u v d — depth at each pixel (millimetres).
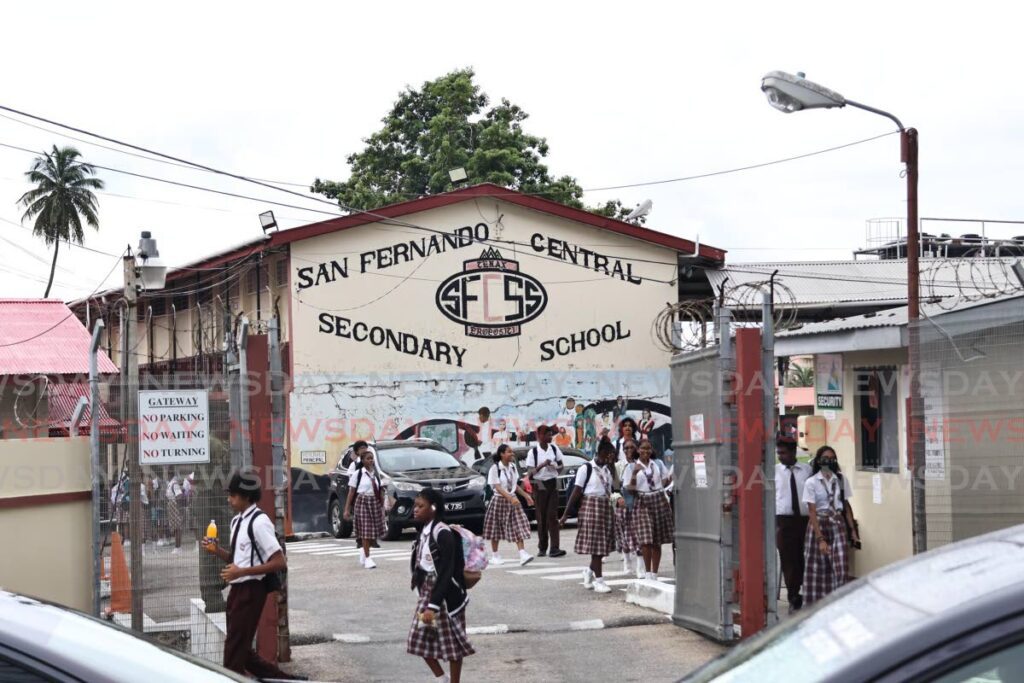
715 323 12016
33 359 24750
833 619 3156
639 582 13023
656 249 30172
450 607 8812
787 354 13633
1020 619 2598
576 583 14930
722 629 10461
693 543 11281
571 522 24812
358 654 10828
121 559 10234
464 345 28562
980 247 37062
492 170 45969
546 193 46406
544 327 29250
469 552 8945
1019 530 3430
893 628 2764
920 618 2738
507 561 17719
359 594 14609
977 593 2748
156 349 34000
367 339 27750
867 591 3254
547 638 11352
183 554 10125
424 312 28266
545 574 15984
